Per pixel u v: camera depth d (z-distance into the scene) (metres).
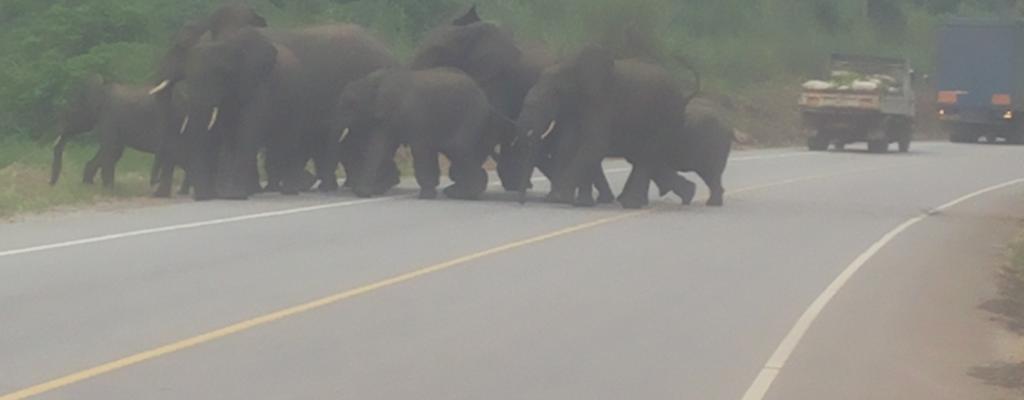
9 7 39.44
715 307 14.51
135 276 14.98
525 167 24.75
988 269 18.97
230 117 24.23
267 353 11.34
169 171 24.19
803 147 52.34
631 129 24.56
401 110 24.97
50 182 24.38
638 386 10.68
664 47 46.38
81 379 10.19
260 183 27.89
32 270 15.22
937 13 81.50
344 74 26.31
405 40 44.03
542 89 24.31
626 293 15.16
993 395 11.03
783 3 69.00
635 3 48.22
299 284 14.83
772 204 26.98
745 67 60.56
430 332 12.50
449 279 15.63
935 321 14.46
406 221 21.30
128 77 33.25
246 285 14.64
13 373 10.34
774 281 16.59
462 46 25.92
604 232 20.86
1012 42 57.81
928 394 10.91
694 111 25.72
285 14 41.84
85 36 36.06
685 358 11.81
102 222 19.98
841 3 72.12
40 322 12.29
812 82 49.38
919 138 64.31
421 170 25.27
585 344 12.23
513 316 13.48
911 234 22.83
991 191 32.47
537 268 16.80
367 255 17.28
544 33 47.66
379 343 11.92
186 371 10.58
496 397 10.14
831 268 18.05
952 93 58.69
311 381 10.41
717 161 25.75
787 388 10.80
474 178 25.58
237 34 23.77
